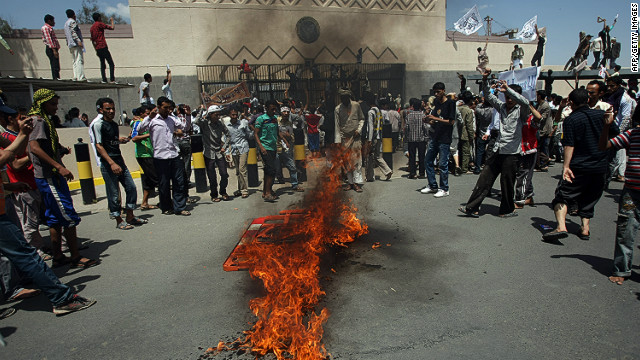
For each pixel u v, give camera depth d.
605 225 4.78
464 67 12.77
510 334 2.57
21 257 2.92
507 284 3.28
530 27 13.88
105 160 5.10
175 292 3.38
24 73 14.12
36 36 14.10
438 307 2.94
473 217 5.27
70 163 8.98
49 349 2.63
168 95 9.30
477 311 2.87
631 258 3.25
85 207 6.79
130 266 4.03
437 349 2.43
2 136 3.62
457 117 8.22
